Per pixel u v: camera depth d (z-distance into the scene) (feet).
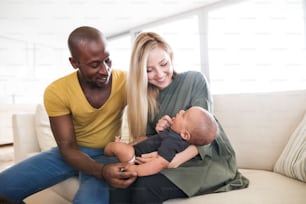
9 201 2.70
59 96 2.94
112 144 2.81
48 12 7.47
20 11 7.30
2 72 8.52
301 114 3.38
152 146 2.67
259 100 3.63
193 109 2.56
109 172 2.37
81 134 3.24
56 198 3.46
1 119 6.13
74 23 7.89
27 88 8.38
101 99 3.03
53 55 8.09
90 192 2.43
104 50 2.69
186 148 2.48
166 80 3.02
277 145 3.43
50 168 3.01
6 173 2.89
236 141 3.65
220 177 2.52
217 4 7.88
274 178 2.92
